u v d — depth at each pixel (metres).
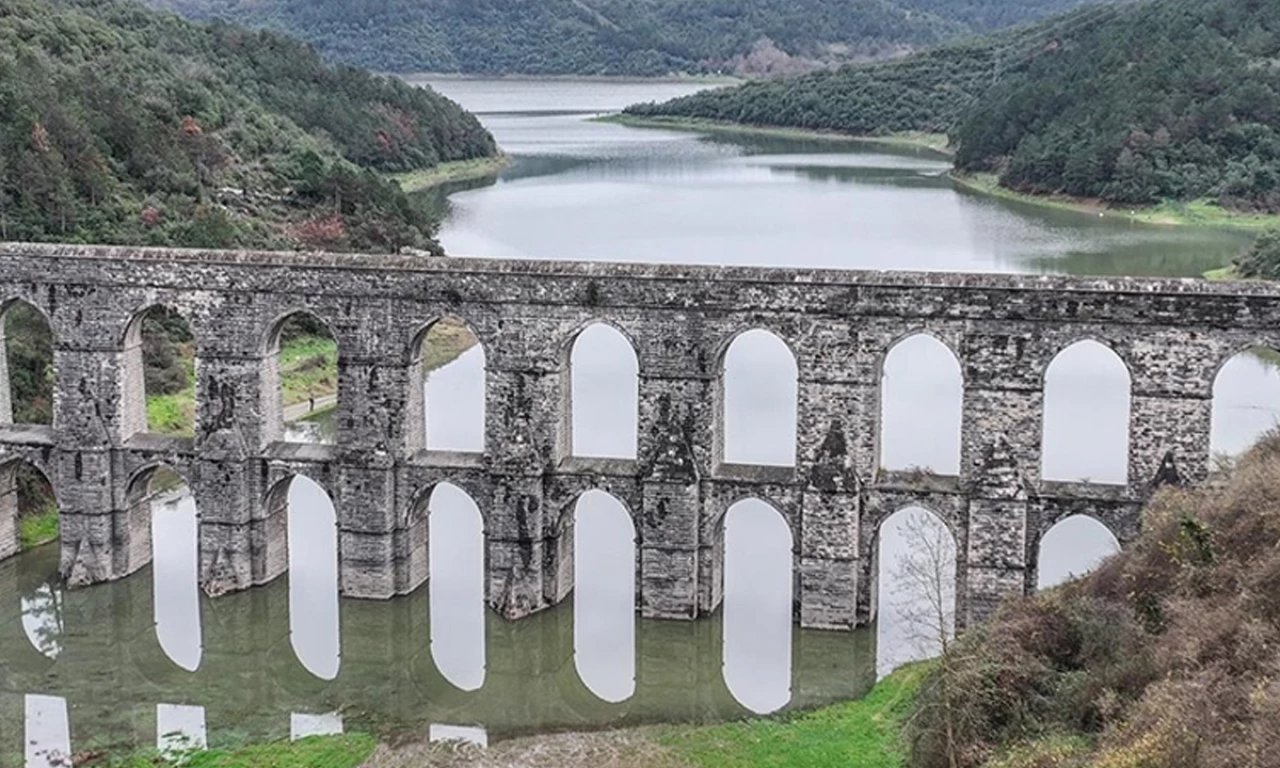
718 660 60.03
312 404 97.88
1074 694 44.03
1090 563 66.75
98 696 57.47
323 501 81.38
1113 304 55.12
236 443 63.03
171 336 97.38
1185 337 54.72
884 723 52.16
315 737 53.44
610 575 68.12
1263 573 43.25
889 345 57.41
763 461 80.38
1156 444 55.66
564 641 62.22
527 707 56.34
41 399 80.31
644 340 59.22
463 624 63.28
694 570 60.41
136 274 62.59
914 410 91.81
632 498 60.66
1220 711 37.66
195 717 55.62
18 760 51.44
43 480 75.00
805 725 53.12
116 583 65.69
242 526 63.72
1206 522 48.81
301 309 61.78
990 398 56.72
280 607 65.50
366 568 62.97
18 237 92.06
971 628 54.38
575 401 95.50
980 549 57.53
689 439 59.56
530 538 61.28
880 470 60.09
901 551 70.50
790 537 73.88
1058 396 94.75
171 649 62.06
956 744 44.69
